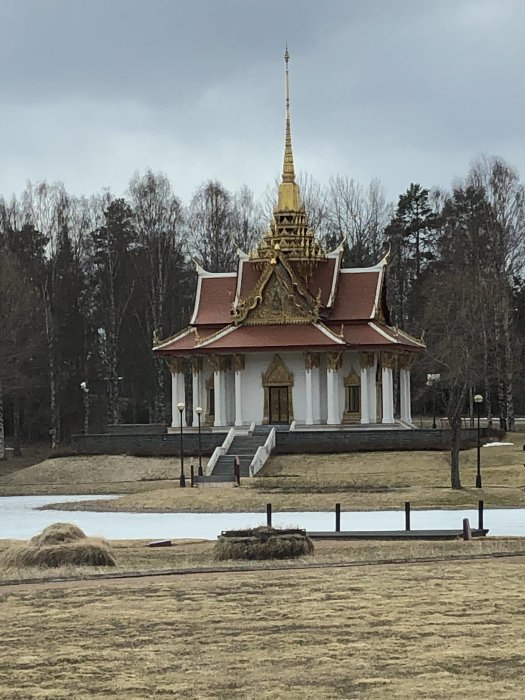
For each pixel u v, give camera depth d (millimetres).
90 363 158000
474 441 113125
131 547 56562
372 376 123062
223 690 25953
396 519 75188
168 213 156125
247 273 129125
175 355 124688
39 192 166625
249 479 101250
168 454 113938
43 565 46562
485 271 136375
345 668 27375
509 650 28531
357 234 174500
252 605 34812
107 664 28391
